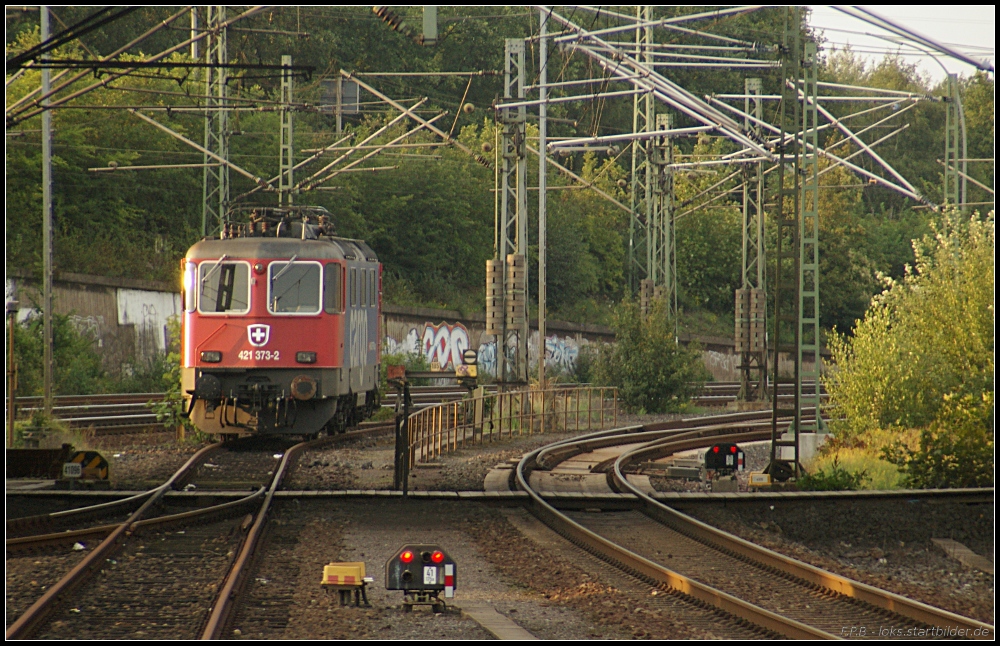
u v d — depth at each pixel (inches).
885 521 2650.1
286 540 2102.6
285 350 3476.9
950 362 4242.1
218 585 1643.7
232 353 3474.4
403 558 1540.4
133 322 5964.6
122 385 5590.6
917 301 4367.6
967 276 4264.3
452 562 1544.0
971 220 4365.2
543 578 1811.0
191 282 3513.8
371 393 4394.7
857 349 4333.2
